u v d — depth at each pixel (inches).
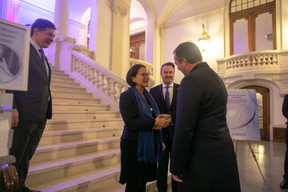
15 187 36.3
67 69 230.2
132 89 67.2
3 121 35.3
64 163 87.8
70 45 229.1
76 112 144.5
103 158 104.7
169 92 92.5
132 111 62.3
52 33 71.8
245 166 150.1
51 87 176.1
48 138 105.2
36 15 349.1
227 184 43.8
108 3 281.4
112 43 281.3
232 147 48.6
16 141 61.4
